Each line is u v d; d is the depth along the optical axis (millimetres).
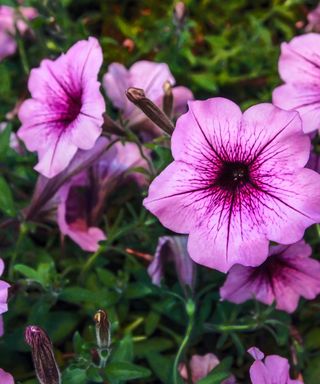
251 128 313
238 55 504
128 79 431
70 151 354
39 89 380
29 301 397
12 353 398
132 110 423
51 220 407
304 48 364
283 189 311
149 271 377
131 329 400
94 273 411
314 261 352
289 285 365
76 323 401
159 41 496
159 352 400
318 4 523
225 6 528
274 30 529
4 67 493
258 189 317
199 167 320
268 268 358
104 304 390
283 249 348
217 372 352
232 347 404
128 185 437
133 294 393
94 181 402
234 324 378
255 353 314
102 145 380
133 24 528
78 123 351
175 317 392
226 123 315
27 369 399
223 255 316
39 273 375
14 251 406
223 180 324
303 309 398
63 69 368
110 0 536
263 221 313
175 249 369
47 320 395
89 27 534
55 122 370
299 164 309
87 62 353
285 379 318
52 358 311
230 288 359
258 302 384
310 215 304
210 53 514
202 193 320
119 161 402
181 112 442
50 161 362
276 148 312
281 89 364
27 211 395
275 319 378
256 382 312
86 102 348
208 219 319
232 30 518
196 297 376
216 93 498
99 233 398
